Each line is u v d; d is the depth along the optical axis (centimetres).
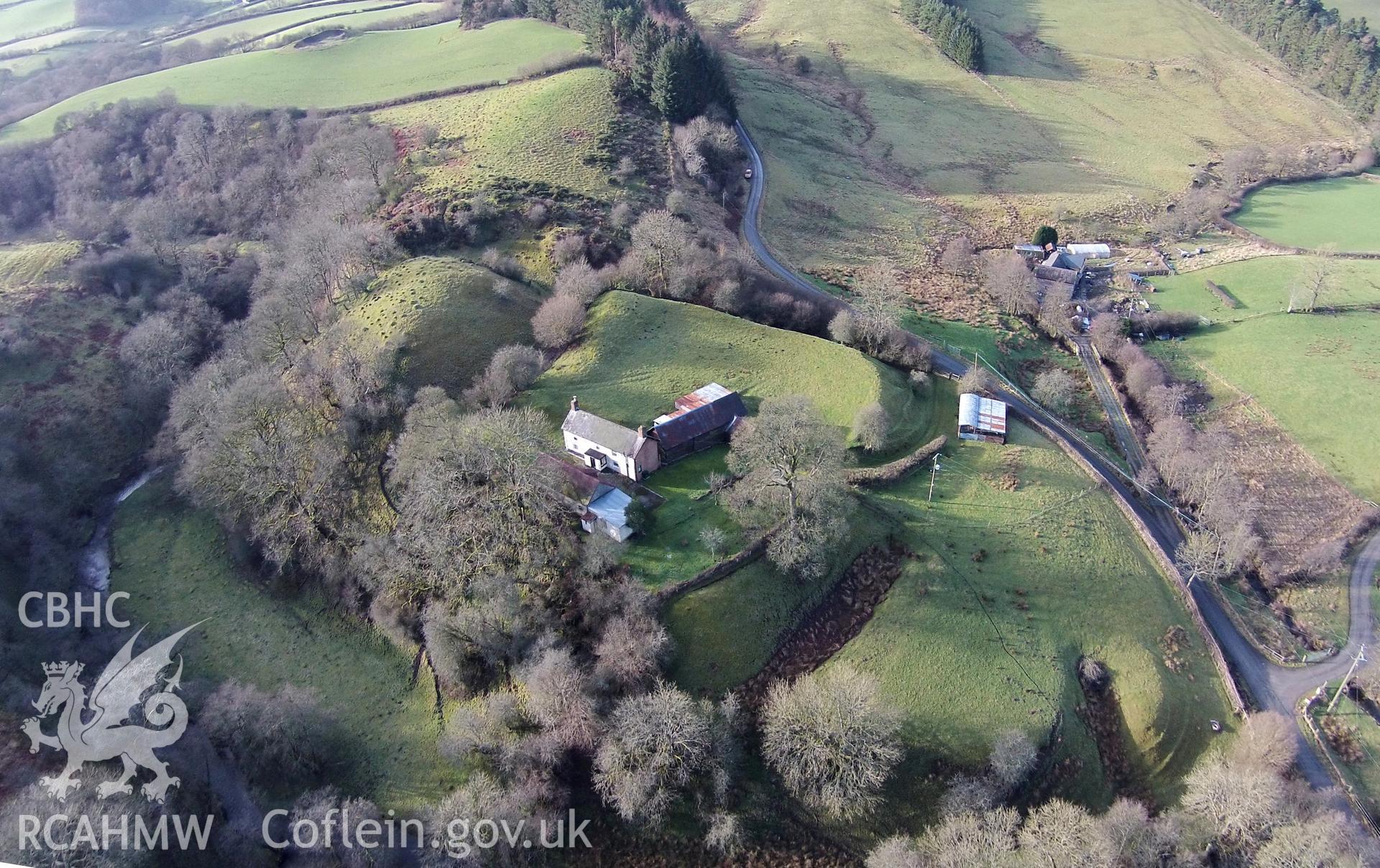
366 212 12775
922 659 6794
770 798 6159
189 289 11869
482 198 12281
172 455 9656
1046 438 9381
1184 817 5900
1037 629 7119
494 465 7512
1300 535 8956
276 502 8494
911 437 9044
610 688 6388
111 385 10394
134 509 9288
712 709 6334
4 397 9756
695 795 6059
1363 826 6109
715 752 6075
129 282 11912
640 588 6819
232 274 12250
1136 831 5572
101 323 11169
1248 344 11988
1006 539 7838
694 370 9688
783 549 7075
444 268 10919
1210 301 13388
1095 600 7425
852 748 5875
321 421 9031
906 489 8350
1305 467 9775
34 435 9531
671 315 10481
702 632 6744
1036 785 6172
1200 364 11769
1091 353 11806
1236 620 7750
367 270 11219
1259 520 9144
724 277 10981
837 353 9919
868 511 7950
